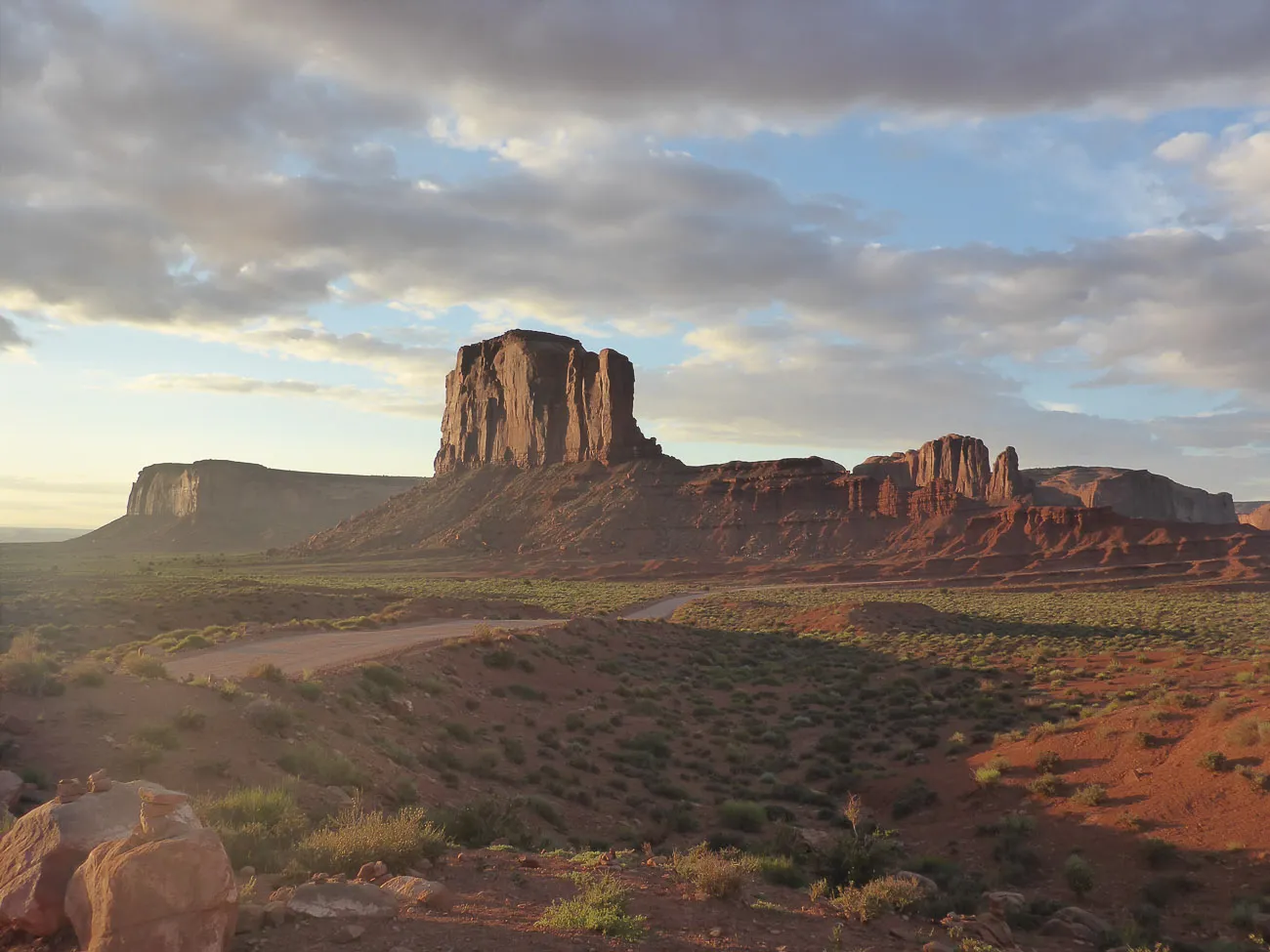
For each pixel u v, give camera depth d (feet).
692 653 174.09
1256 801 54.95
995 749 79.36
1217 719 67.56
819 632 224.74
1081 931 41.86
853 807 51.16
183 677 69.46
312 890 26.89
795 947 28.81
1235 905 45.21
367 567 589.73
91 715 52.03
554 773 73.10
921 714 107.34
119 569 477.77
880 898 37.22
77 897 21.07
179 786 44.80
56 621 139.44
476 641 121.90
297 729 60.03
